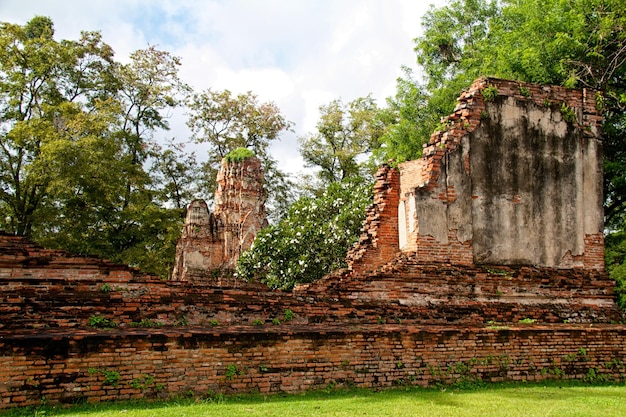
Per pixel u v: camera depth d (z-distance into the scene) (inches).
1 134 1160.8
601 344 549.3
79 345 378.6
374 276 519.5
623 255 778.2
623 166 764.6
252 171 1267.2
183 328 428.8
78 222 1186.6
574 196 592.7
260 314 474.3
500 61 811.4
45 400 365.7
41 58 1176.2
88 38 1343.5
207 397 403.5
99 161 1115.9
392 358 469.7
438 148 554.6
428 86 1187.3
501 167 569.3
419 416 356.5
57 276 430.6
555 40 751.7
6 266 420.2
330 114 1720.0
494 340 510.3
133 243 1318.9
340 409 370.9
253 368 422.9
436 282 534.6
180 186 1646.2
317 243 843.4
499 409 384.2
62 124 1162.6
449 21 1257.4
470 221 553.6
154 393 393.4
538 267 571.5
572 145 597.0
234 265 1203.2
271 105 1797.5
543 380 520.7
